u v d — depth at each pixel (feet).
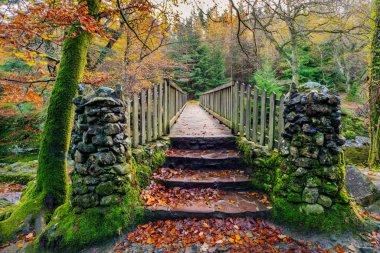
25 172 20.15
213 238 8.07
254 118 12.52
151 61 30.68
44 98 21.33
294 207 8.76
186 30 43.27
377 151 17.13
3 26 9.81
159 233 8.52
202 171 12.48
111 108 8.80
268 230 8.55
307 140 8.84
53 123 10.58
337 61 41.34
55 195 10.05
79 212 8.41
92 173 8.52
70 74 11.01
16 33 10.43
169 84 16.14
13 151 26.61
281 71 43.21
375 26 17.53
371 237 7.98
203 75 84.02
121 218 8.47
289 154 9.41
